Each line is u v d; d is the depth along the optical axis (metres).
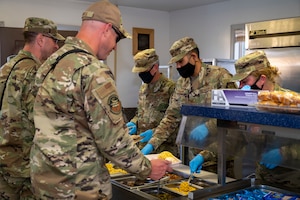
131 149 1.45
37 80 1.50
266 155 1.57
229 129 1.66
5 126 1.94
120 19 1.59
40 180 1.42
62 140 1.40
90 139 1.43
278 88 1.99
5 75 1.96
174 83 3.28
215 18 4.70
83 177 1.41
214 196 1.65
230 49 4.52
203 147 1.81
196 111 1.70
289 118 1.32
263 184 1.81
